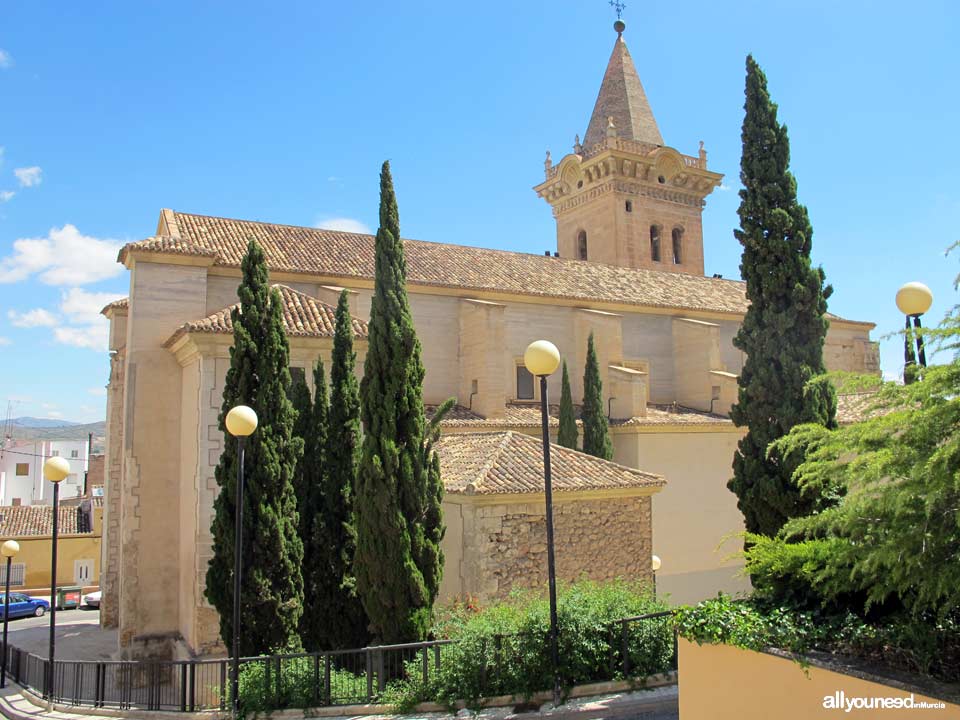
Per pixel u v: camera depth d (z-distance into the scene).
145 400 23.52
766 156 18.52
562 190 52.50
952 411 8.28
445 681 13.64
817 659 8.65
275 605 17.09
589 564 19.22
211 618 19.75
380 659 14.77
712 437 30.81
